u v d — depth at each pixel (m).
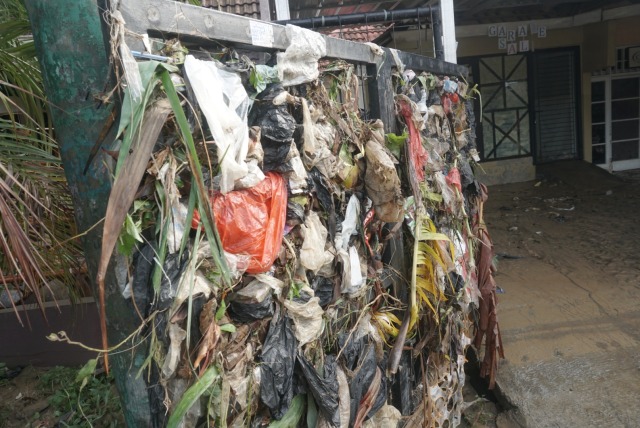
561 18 10.21
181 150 1.23
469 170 3.75
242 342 1.38
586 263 6.00
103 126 1.19
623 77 11.40
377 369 2.10
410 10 4.25
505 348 4.20
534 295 5.16
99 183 1.22
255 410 1.45
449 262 2.71
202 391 1.24
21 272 2.08
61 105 1.21
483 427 3.62
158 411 1.28
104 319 1.11
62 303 4.22
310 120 1.63
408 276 2.63
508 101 10.73
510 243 7.07
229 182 1.26
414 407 2.70
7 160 2.20
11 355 4.32
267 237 1.38
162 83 1.15
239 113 1.35
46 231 2.36
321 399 1.65
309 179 1.68
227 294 1.37
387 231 2.39
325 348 1.88
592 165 10.95
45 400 3.92
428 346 2.84
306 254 1.64
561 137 11.23
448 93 3.33
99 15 1.16
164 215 1.19
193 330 1.26
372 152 2.05
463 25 10.06
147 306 1.22
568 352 4.09
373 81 2.33
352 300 2.05
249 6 6.28
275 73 1.57
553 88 11.02
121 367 1.32
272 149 1.44
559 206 8.91
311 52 1.69
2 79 2.29
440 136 3.18
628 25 10.27
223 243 1.30
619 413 3.45
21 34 2.25
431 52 8.57
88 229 1.20
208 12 1.35
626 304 4.83
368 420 2.10
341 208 1.98
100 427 3.55
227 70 1.40
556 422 3.44
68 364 4.30
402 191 2.47
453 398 3.33
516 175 10.78
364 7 6.52
